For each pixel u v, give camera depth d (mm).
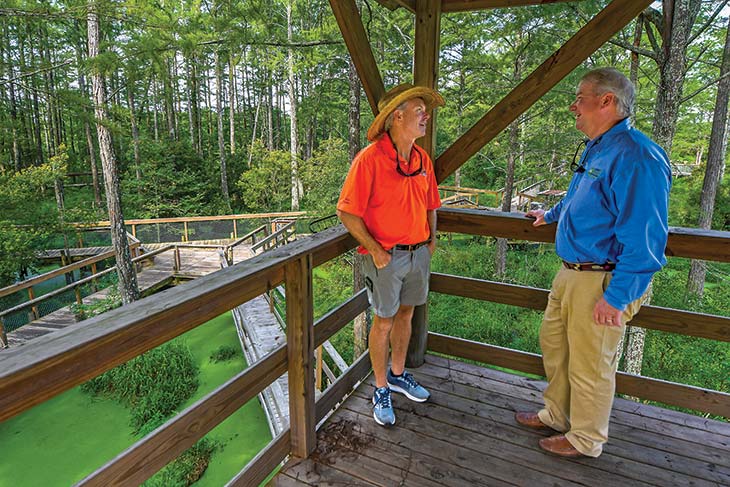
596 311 1362
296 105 17141
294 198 16281
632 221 1241
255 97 28562
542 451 1646
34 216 10039
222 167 19375
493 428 1775
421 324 2209
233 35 6531
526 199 14484
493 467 1562
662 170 1233
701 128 12023
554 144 8445
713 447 1666
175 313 1000
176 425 1089
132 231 12516
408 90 1458
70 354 764
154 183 17953
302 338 1487
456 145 1962
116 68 6496
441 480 1504
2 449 5234
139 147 18328
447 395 2008
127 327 865
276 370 1471
